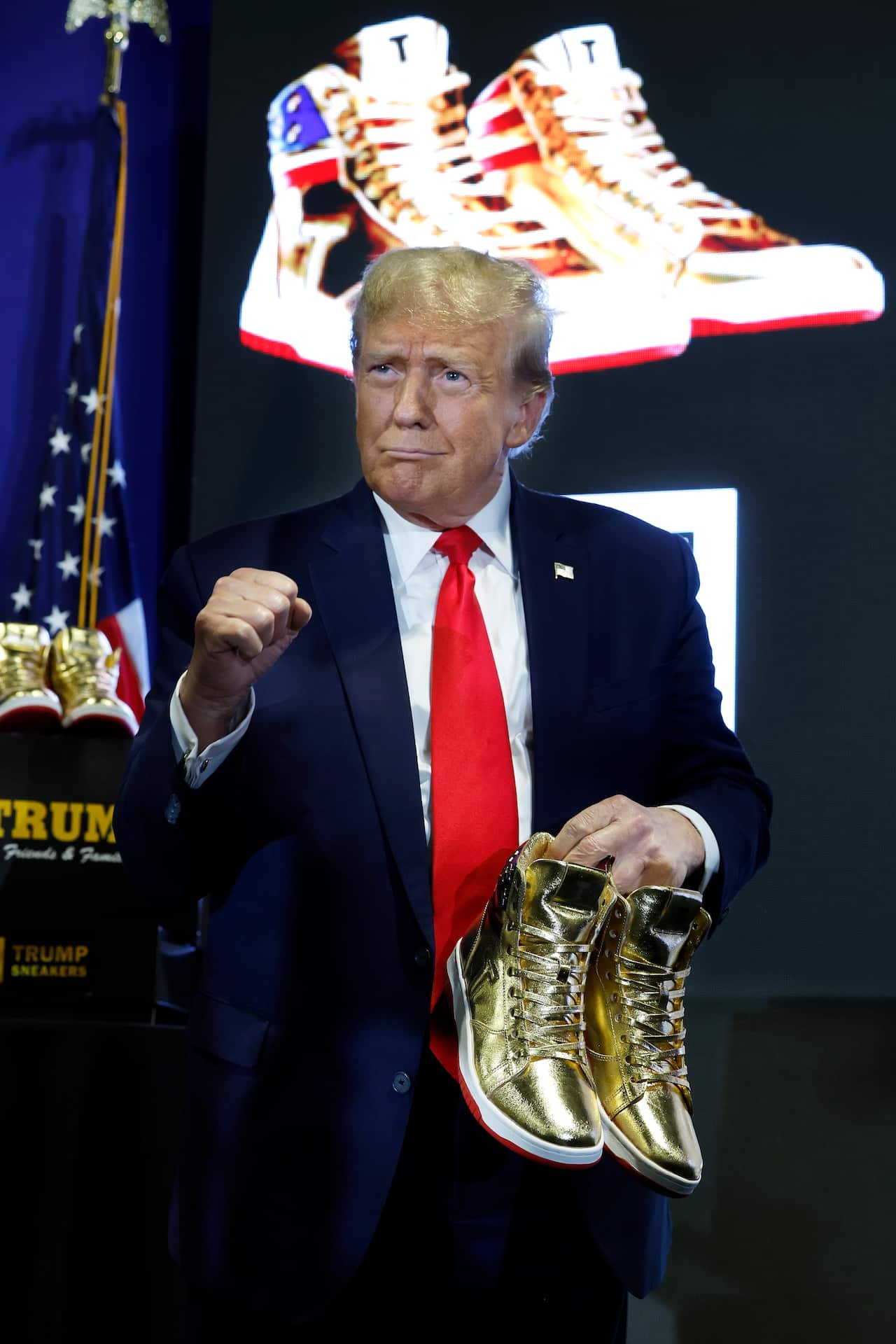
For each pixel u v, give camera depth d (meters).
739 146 2.52
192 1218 1.07
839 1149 2.04
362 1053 1.05
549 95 2.61
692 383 2.48
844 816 2.31
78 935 2.00
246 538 1.22
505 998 0.96
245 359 2.61
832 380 2.42
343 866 1.08
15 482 2.72
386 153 2.65
